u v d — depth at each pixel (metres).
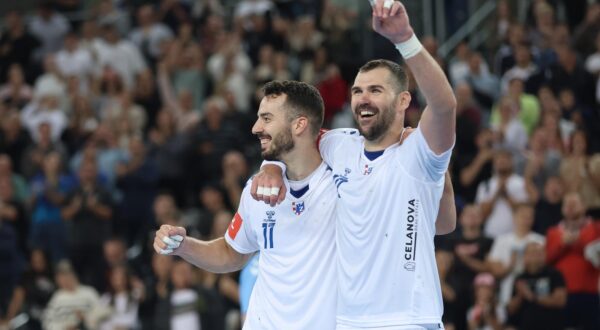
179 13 37.56
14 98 34.69
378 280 11.08
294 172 11.95
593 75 30.89
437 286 11.20
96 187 28.42
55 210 28.45
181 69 33.66
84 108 32.59
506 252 23.58
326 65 33.66
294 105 11.82
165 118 30.81
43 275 27.30
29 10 42.88
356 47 36.59
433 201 11.12
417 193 11.00
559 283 22.70
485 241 23.78
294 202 11.91
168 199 27.50
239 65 33.38
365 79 11.13
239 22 35.03
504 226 24.89
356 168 11.31
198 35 37.31
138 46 36.69
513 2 36.03
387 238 11.04
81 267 28.09
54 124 32.75
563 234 23.47
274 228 12.03
